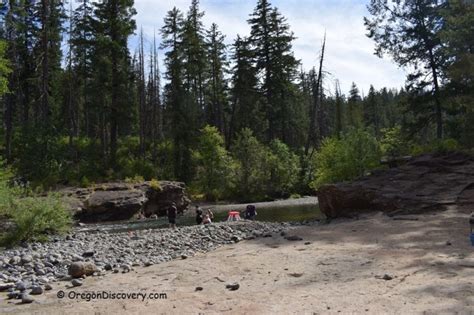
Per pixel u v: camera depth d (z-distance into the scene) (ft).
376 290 21.77
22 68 139.23
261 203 118.42
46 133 113.70
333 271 26.68
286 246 37.37
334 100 238.07
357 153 85.92
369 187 60.64
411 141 99.76
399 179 61.46
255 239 44.29
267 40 168.55
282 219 74.95
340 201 62.23
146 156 152.46
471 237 31.76
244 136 140.15
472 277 22.81
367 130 91.15
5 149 124.26
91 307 21.29
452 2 69.67
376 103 280.10
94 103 132.87
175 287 24.76
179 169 142.82
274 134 181.57
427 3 88.69
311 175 140.87
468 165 61.05
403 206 54.70
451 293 20.21
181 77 156.56
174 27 157.69
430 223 44.19
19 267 33.17
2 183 53.21
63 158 123.03
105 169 127.95
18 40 130.52
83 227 73.97
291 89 171.63
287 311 19.29
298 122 179.01
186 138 144.25
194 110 146.61
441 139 77.82
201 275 27.55
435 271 24.70
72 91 150.10
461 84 81.71
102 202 84.99
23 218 48.47
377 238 38.01
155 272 29.32
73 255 38.11
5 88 63.67
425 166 63.36
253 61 172.24
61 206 54.29
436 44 89.40
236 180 133.69
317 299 20.89
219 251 37.50
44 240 50.39
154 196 99.19
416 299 19.79
